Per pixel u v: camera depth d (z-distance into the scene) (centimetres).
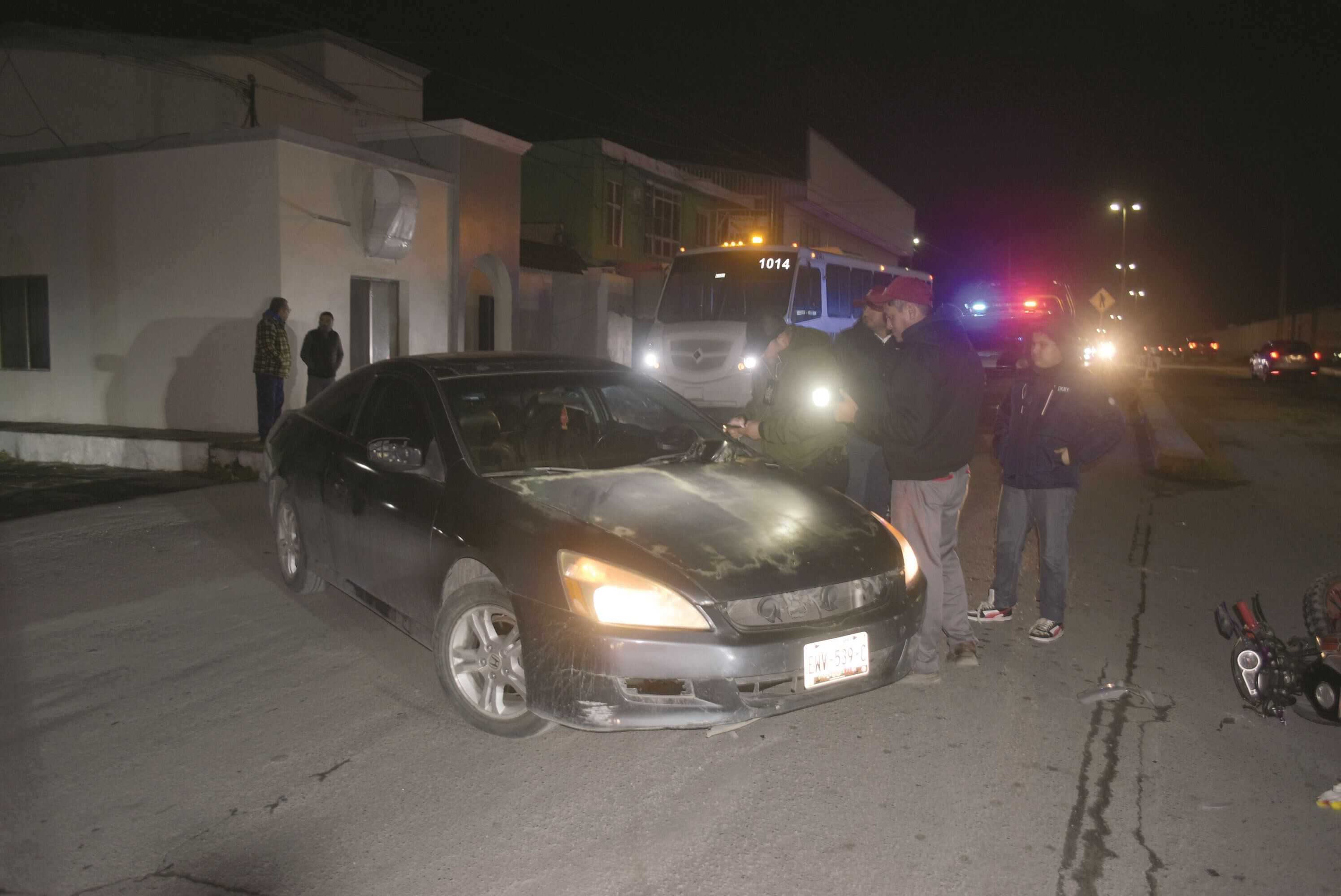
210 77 1706
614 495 433
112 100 1675
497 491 435
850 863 330
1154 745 421
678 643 361
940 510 477
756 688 370
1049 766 401
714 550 389
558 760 403
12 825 351
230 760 400
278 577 662
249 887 314
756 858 332
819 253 1582
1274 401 2375
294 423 619
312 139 1302
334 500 539
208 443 1159
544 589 383
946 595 506
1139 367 3859
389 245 1412
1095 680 496
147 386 1358
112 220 1357
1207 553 763
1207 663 522
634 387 556
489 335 1992
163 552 725
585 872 323
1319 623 452
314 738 420
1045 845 342
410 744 415
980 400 474
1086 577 689
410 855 333
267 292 1276
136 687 475
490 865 327
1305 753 416
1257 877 325
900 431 460
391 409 529
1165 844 344
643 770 395
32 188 1414
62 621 572
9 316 1459
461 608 421
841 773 394
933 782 387
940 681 491
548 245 2486
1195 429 1681
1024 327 1941
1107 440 520
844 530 427
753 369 1438
